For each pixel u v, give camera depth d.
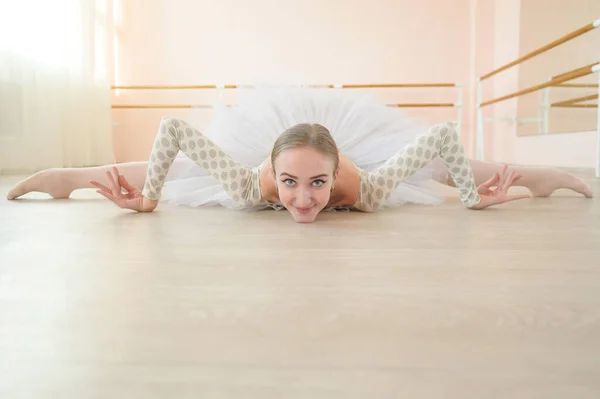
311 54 4.63
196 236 0.83
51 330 0.40
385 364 0.34
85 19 3.26
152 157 1.09
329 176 0.95
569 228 0.92
